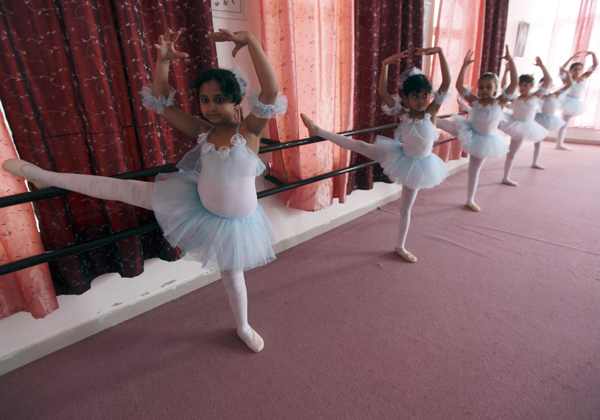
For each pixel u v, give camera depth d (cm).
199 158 114
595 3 494
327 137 181
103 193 109
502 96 262
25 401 125
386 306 171
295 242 238
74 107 124
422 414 114
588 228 251
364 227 264
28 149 117
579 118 543
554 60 555
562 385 123
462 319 160
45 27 113
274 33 177
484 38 344
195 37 149
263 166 113
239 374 133
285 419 115
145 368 138
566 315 160
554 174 385
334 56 203
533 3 453
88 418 118
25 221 122
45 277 131
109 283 159
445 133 334
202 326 162
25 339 141
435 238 242
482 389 123
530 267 202
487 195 327
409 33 246
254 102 98
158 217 106
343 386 126
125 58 129
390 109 186
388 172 189
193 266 188
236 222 115
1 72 107
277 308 172
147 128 138
